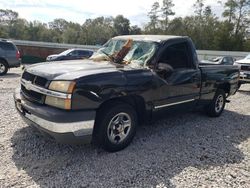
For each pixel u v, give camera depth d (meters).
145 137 4.89
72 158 3.91
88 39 84.56
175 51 4.98
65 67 4.09
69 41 85.12
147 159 4.02
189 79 5.19
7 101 6.91
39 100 3.79
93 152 4.12
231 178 3.66
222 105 6.72
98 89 3.70
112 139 4.07
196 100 5.59
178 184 3.42
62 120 3.46
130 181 3.41
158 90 4.53
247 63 10.60
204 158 4.21
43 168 3.59
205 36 64.69
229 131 5.63
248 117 6.92
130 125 4.26
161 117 4.89
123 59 4.74
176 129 5.48
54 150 4.12
